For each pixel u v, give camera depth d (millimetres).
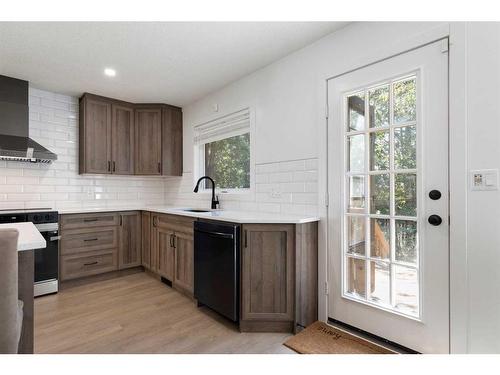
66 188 3332
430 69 1596
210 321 2137
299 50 2314
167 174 3689
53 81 2922
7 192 2969
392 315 1748
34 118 3123
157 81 2949
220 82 2990
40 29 1975
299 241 1962
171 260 2830
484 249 1409
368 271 1885
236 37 2127
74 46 2219
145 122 3639
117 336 1902
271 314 1949
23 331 1257
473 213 1441
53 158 2883
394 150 1771
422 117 1619
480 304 1420
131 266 3328
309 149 2230
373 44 1851
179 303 2473
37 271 2613
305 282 2021
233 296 1986
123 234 3279
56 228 2732
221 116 3148
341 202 2018
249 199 2754
